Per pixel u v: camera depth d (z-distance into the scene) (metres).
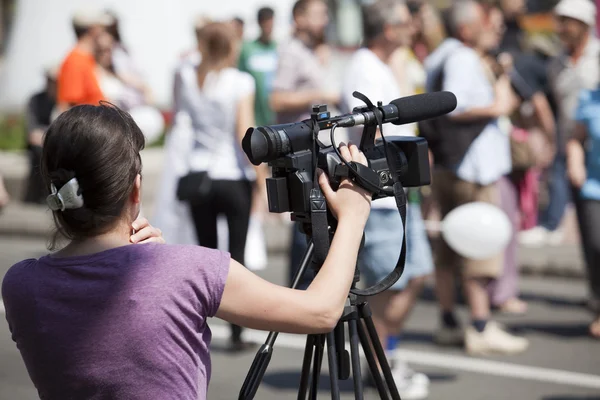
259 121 15.92
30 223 16.16
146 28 21.62
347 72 8.25
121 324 3.28
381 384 4.10
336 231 3.65
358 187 3.73
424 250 8.25
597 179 10.47
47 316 3.34
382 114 3.96
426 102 4.13
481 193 9.90
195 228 9.97
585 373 9.47
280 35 20.56
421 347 10.34
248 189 9.86
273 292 3.41
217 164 9.70
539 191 16.22
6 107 23.08
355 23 24.08
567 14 12.87
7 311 3.47
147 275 3.32
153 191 17.53
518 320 11.45
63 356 3.31
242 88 9.73
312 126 3.80
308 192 3.74
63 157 3.34
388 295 8.23
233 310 3.38
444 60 9.76
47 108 16.72
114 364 3.27
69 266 3.38
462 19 9.74
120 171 3.37
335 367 3.93
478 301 10.08
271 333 3.92
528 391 8.92
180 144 9.84
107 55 14.67
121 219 3.46
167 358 3.29
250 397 3.80
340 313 3.50
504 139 10.07
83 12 11.98
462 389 8.97
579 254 13.97
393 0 8.20
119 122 3.44
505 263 11.69
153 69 21.69
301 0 11.98
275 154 3.74
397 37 8.19
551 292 12.86
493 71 10.07
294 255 9.73
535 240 15.77
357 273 3.91
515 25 14.30
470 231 8.74
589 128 10.41
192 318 3.34
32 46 22.78
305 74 12.08
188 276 3.34
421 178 4.11
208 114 9.71
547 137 13.92
